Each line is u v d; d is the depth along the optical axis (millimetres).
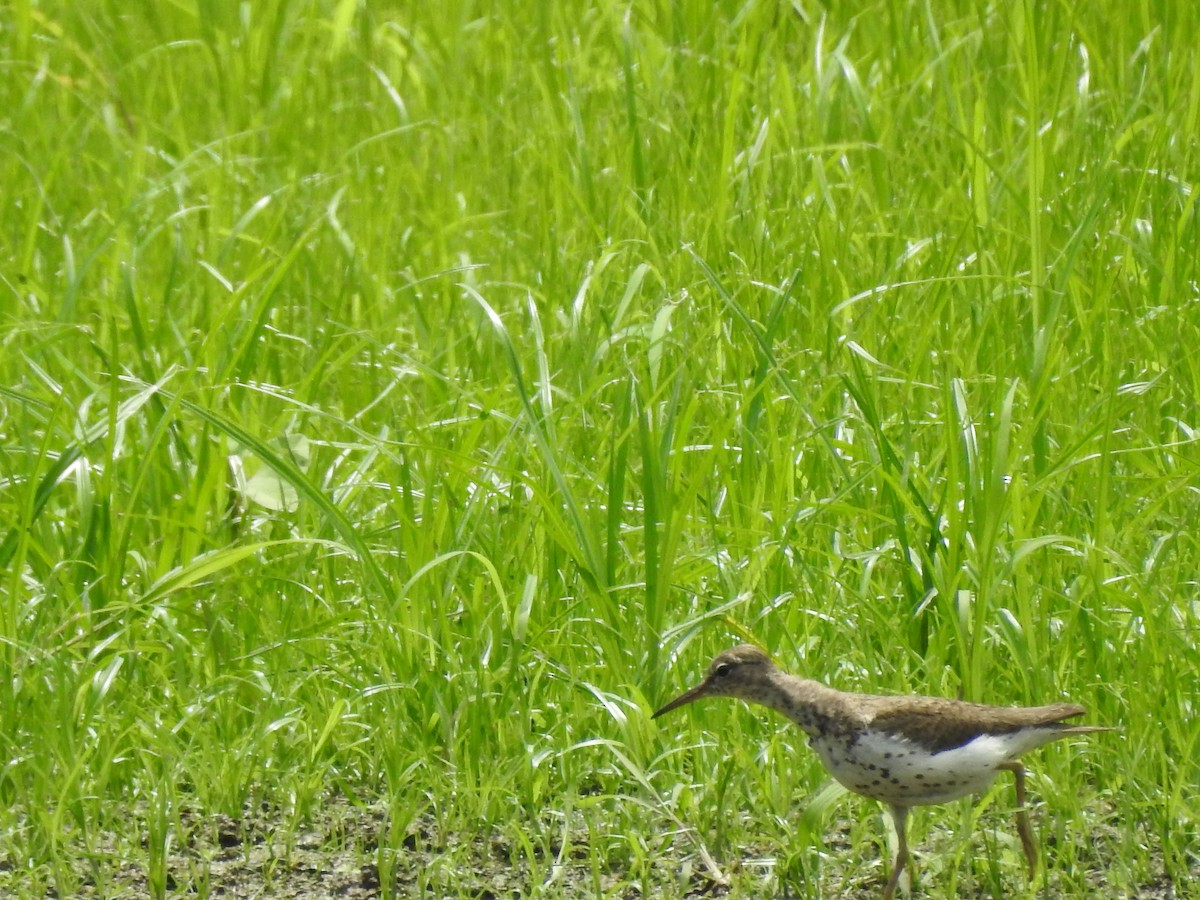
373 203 16344
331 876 8789
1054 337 11852
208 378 11797
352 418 12594
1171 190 14297
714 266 13805
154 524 11258
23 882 8578
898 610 10164
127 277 12422
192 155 15719
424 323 13758
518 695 9625
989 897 8445
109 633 10078
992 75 16594
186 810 9312
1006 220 14422
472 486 11180
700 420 12180
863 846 8938
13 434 12469
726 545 10297
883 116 16453
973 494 10109
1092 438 10852
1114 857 8617
